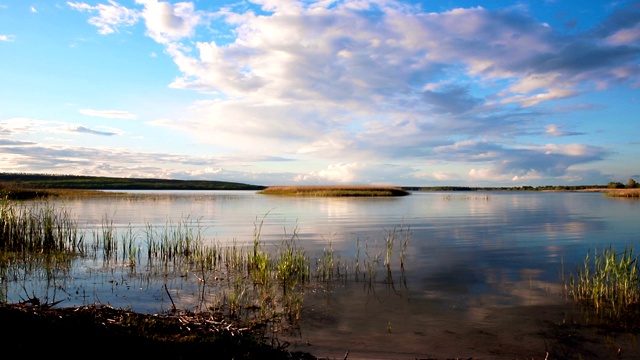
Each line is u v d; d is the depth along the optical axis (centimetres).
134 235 2059
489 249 1692
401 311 908
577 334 777
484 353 696
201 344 637
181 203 5069
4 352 535
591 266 1352
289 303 957
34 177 15100
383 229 2370
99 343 606
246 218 3066
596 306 938
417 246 1770
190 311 862
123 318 722
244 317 856
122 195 7150
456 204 5191
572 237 2041
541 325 823
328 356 677
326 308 927
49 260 1463
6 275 1220
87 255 1571
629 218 3091
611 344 732
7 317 627
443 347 718
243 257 1505
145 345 618
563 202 5884
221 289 1084
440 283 1146
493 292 1058
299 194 7900
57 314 684
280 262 1288
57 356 552
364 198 6712
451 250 1670
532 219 3025
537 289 1083
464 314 889
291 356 657
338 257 1510
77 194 5922
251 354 624
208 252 1577
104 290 1065
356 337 759
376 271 1295
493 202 5919
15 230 1705
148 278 1205
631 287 1004
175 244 1628
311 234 2153
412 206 4628
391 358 673
